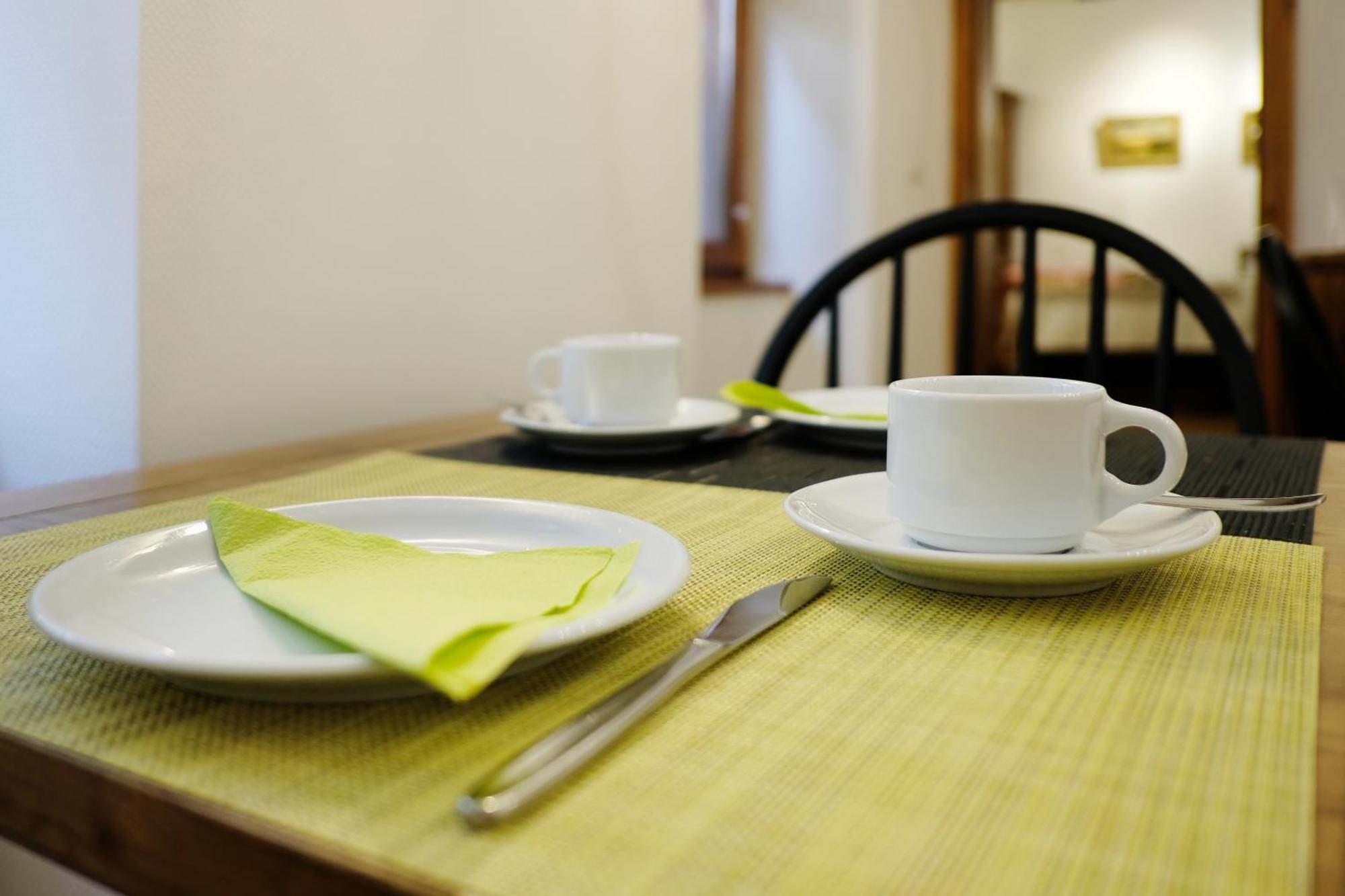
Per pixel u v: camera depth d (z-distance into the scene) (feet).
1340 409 5.24
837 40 11.26
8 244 3.78
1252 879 0.83
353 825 0.93
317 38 4.02
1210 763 1.02
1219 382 17.33
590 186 5.73
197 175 3.61
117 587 1.43
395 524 1.81
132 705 1.19
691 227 6.68
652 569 1.47
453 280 4.83
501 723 1.14
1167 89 19.08
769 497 2.31
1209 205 19.12
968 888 0.82
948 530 1.59
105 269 3.54
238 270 3.80
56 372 3.75
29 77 3.62
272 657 1.26
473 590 1.33
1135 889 0.81
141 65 3.38
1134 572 1.55
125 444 3.58
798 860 0.86
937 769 1.02
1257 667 1.28
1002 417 1.53
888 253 4.40
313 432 4.18
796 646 1.36
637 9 6.01
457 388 4.90
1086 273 18.10
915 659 1.32
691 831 0.91
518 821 0.93
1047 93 19.83
